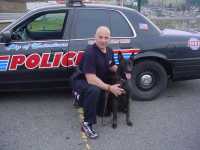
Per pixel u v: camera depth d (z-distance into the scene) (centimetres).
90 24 584
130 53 585
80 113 559
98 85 478
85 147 449
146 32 597
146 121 530
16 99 625
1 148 446
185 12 1251
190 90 680
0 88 577
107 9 590
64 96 639
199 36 613
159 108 582
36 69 569
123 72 506
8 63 562
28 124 519
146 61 596
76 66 575
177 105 598
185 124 521
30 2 1611
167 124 520
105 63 491
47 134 486
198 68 612
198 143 459
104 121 529
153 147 448
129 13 596
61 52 570
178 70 607
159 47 592
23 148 446
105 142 462
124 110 521
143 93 609
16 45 562
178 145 453
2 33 559
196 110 577
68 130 499
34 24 584
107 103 501
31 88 584
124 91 502
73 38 577
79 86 484
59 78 580
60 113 561
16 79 571
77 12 584
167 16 1242
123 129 502
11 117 545
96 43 488
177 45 598
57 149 444
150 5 1247
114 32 587
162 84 611
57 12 583
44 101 614
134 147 448
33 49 564
